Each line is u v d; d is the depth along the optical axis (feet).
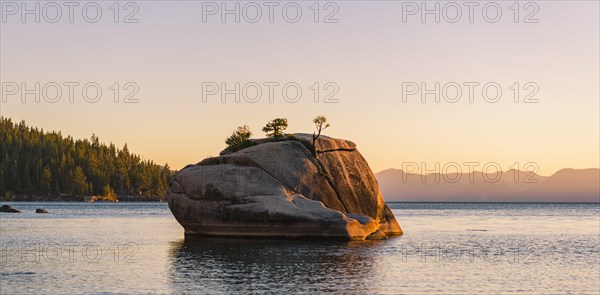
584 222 389.19
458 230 285.02
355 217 207.92
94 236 220.64
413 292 110.42
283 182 205.87
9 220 333.21
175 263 141.28
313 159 215.92
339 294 107.04
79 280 118.73
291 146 214.48
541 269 141.28
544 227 321.93
